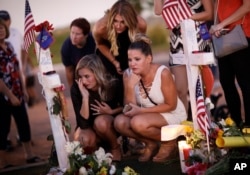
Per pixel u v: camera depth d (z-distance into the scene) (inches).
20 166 342.6
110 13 282.0
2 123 333.1
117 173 237.1
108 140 271.7
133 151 285.0
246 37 265.6
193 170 234.1
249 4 259.1
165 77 260.2
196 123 245.6
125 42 285.6
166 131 253.1
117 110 274.2
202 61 235.6
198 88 241.9
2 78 331.0
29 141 350.0
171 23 242.4
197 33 263.1
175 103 263.6
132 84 264.4
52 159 261.1
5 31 328.8
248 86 269.1
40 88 452.4
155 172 253.1
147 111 263.3
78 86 269.7
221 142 231.5
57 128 245.6
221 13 268.8
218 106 373.1
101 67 268.8
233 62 271.0
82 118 268.8
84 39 326.3
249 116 271.3
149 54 259.3
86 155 238.1
